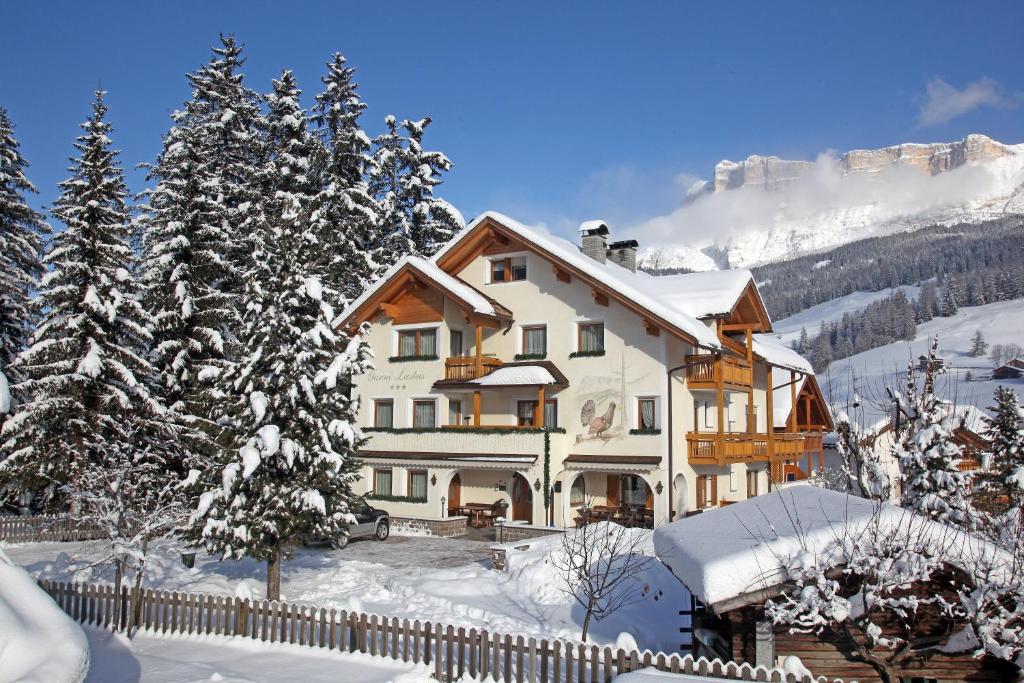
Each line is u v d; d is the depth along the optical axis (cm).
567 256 3497
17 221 3538
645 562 2211
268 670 1416
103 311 2895
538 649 1320
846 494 1488
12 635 779
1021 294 19475
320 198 4406
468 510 3650
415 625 1451
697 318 3562
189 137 3612
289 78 4653
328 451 1920
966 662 1153
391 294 3922
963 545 1113
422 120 5388
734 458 3428
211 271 3566
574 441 3500
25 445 2830
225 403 1989
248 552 1880
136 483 2266
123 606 1709
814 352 15812
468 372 3691
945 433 1809
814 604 1048
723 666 1145
